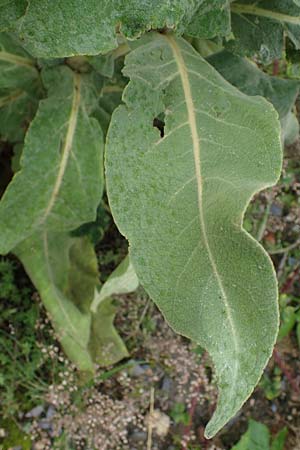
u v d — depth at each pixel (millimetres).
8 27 525
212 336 513
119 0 478
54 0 486
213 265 521
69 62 731
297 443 1095
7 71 741
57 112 722
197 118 576
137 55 601
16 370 976
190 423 1052
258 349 495
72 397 993
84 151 740
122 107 562
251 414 1098
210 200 540
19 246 892
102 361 985
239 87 748
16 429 979
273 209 1157
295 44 674
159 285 529
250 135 554
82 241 949
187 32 570
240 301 507
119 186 541
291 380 1113
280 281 1149
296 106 940
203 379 1047
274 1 676
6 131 859
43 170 726
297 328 1124
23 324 998
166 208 542
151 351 1051
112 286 840
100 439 995
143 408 1043
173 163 557
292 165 1156
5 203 730
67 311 908
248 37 697
